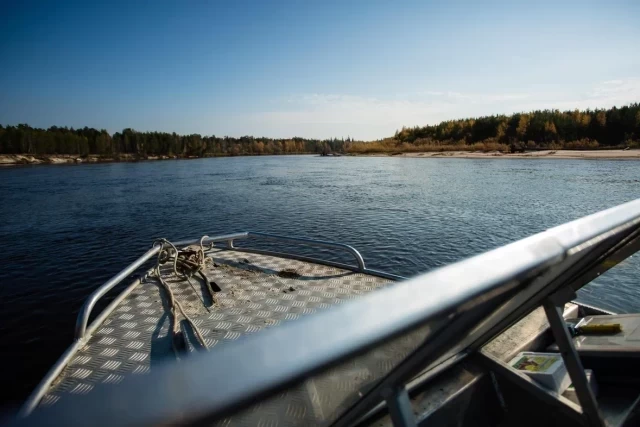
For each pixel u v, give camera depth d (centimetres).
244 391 53
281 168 7138
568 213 2045
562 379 224
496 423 229
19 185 3997
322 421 131
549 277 140
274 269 492
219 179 4691
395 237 1667
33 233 1830
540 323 292
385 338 67
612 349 242
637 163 5734
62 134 12738
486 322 155
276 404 104
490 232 1708
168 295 412
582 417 201
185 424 49
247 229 1867
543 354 246
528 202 2408
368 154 15275
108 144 13675
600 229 123
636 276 1064
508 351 258
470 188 3212
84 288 1177
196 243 504
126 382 49
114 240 1695
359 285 443
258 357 57
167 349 322
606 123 10269
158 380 50
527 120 11594
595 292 980
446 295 79
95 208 2508
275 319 368
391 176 4694
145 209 2448
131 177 5081
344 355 63
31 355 837
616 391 233
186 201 2791
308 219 2084
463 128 13962
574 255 125
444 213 2145
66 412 43
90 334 342
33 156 10956
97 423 43
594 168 4925
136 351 319
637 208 144
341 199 2780
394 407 140
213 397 51
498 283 88
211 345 326
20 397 693
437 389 221
